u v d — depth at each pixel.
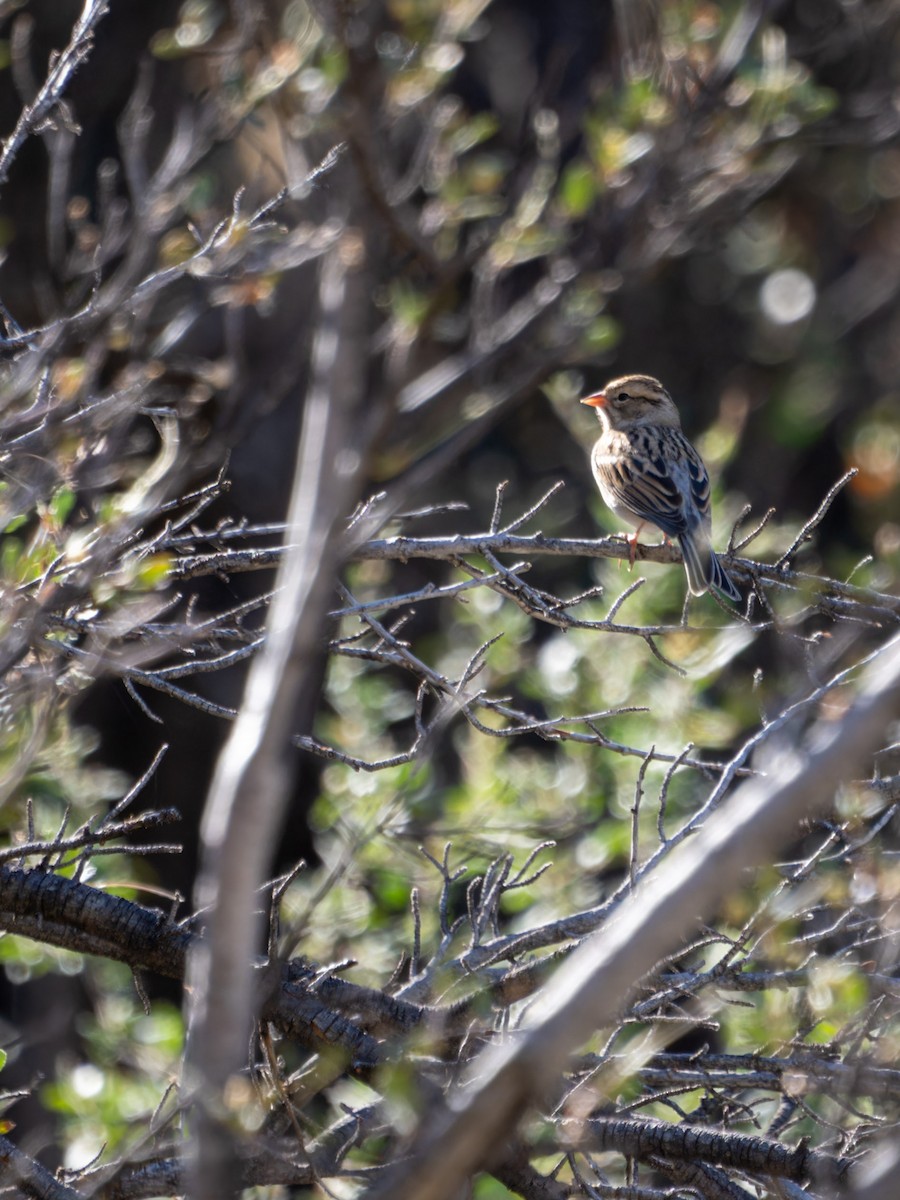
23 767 6.93
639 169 17.09
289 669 4.64
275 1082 6.52
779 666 13.96
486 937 9.96
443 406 14.91
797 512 23.19
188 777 18.88
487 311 15.77
